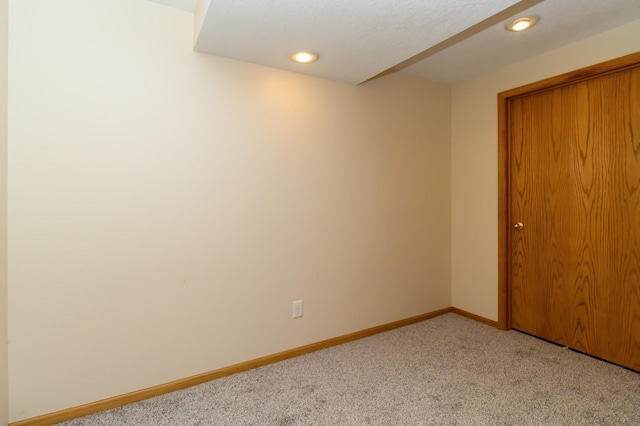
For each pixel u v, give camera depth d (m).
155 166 1.94
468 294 3.18
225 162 2.15
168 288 2.00
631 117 2.17
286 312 2.41
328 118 2.56
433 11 1.62
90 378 1.80
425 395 1.95
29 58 1.62
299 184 2.44
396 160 2.94
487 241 3.00
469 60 2.68
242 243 2.23
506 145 2.85
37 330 1.68
